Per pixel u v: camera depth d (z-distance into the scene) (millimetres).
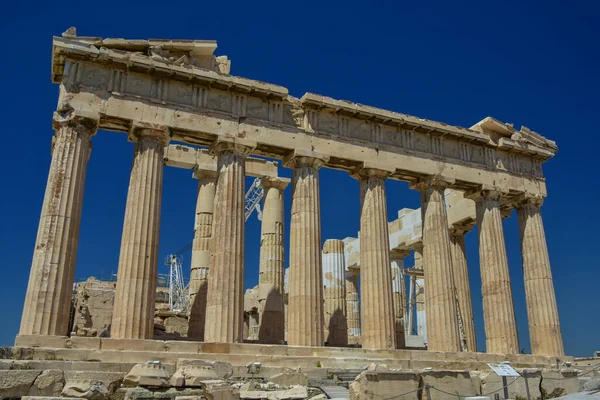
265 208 37156
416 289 48406
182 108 28266
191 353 23531
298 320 27922
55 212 24391
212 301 26578
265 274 35312
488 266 34781
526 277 36562
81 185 25562
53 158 25391
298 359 25562
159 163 27219
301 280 28516
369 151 32312
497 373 18375
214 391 15883
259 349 25844
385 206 32094
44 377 17406
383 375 16922
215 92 29391
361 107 32375
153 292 25406
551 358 33531
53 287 23375
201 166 35688
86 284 38688
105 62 27125
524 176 37438
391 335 29641
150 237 25875
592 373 28312
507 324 33594
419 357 29328
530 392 20312
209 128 28578
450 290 32156
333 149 31281
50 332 22844
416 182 34625
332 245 44219
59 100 26172
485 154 36438
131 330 24234
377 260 30750
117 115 26781
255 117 29938
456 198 41375
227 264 26938
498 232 35219
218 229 27750
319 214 30094
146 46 28188
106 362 20906
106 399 16922
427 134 34656
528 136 38031
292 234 29609
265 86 30016
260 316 34594
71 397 16344
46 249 23781
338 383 22016
